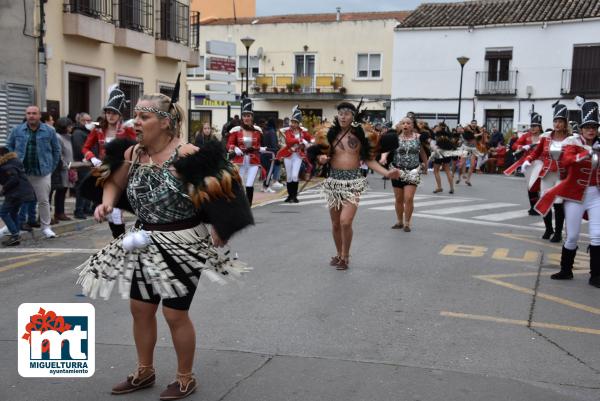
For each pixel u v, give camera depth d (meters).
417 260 8.50
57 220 10.96
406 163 10.77
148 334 4.17
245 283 7.07
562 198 7.45
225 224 3.77
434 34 34.41
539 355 5.03
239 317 5.84
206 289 6.79
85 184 4.12
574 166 7.32
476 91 33.62
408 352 5.02
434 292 6.86
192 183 3.74
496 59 33.25
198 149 3.81
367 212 13.40
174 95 4.12
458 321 5.86
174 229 3.92
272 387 4.31
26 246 9.35
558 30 31.52
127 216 11.73
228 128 15.79
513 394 4.27
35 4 14.20
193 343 4.09
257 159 13.17
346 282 7.20
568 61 31.44
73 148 11.16
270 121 17.86
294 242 9.67
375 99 38.41
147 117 3.87
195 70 40.84
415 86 35.12
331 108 39.81
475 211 13.97
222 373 4.54
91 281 3.97
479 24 33.22
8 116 13.66
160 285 3.81
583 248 10.02
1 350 4.97
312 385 4.35
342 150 7.74
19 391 4.22
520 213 13.83
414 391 4.27
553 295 6.88
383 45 38.16
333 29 38.88
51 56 14.85
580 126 7.40
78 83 16.77
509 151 27.03
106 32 16.45
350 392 4.25
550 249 9.70
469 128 21.25
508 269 8.13
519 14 32.97
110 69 17.33
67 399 4.11
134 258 3.91
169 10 20.39
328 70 39.19
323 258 8.48
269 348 5.05
